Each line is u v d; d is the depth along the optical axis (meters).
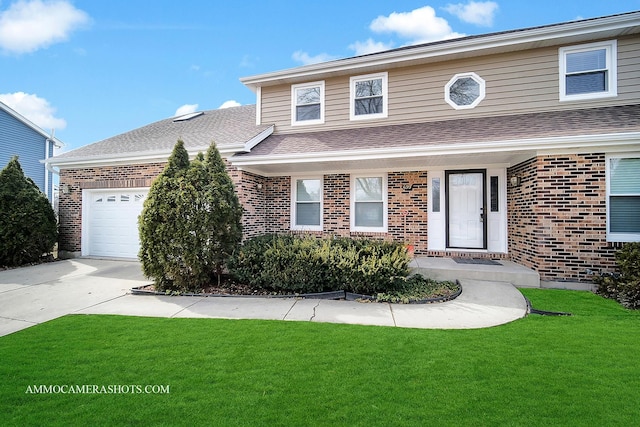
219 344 3.77
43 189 18.22
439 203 8.78
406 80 9.29
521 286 6.65
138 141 11.13
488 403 2.59
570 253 6.49
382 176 9.23
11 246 9.10
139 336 4.04
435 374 3.06
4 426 2.35
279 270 6.28
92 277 7.75
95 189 10.38
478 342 3.83
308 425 2.33
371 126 9.57
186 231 6.39
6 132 16.55
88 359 3.39
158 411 2.51
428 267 7.17
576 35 7.59
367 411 2.49
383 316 4.87
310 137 9.52
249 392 2.76
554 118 7.45
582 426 2.32
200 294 6.21
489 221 8.51
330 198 9.67
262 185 10.00
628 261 5.59
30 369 3.18
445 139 7.37
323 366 3.22
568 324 4.46
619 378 2.98
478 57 8.62
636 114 6.76
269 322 4.59
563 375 3.04
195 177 6.66
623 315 4.85
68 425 2.37
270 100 10.73
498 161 7.97
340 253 6.23
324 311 5.14
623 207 6.34
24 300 5.85
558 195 6.57
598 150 6.34
